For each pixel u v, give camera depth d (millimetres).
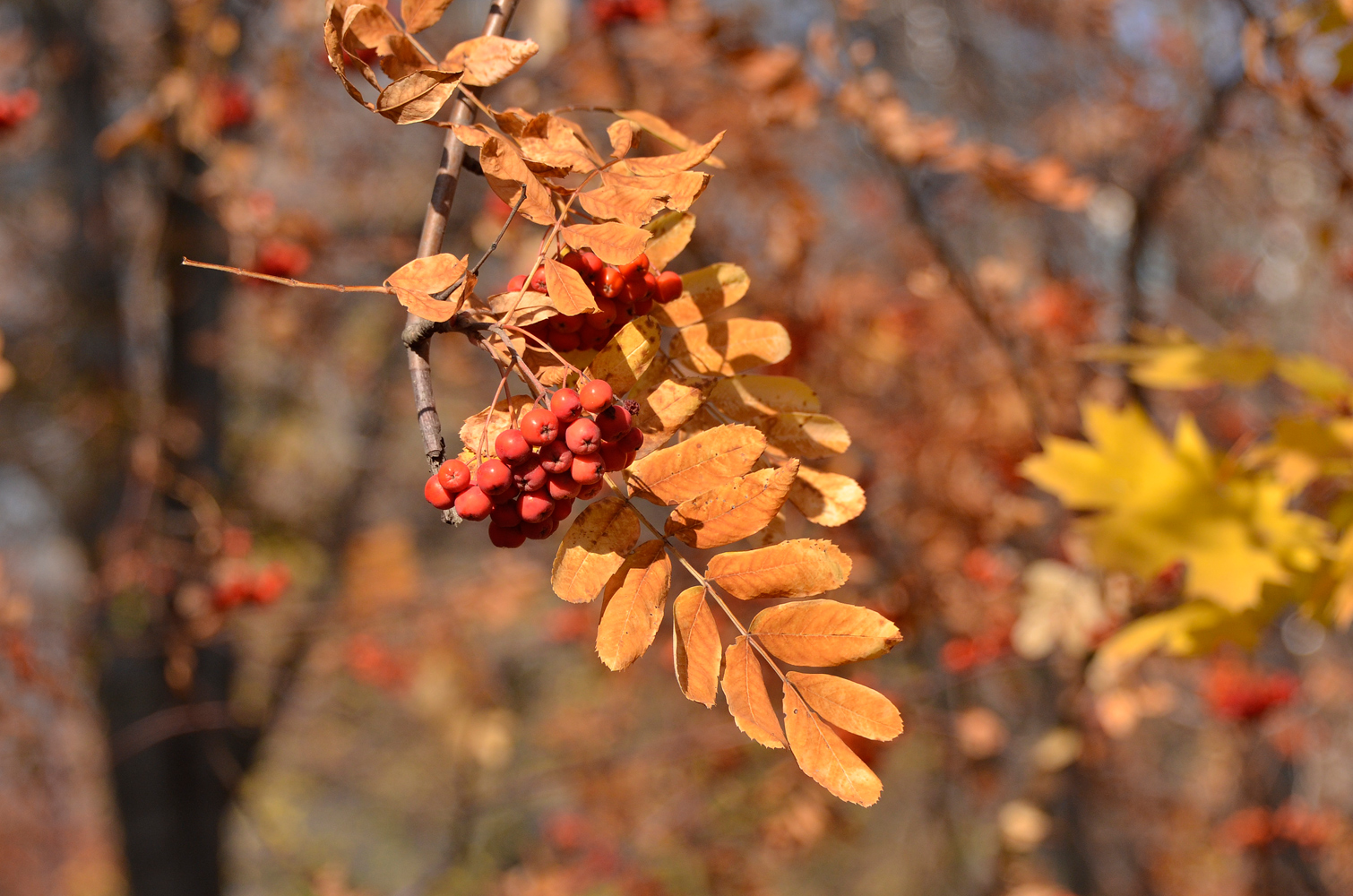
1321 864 6891
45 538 9742
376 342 9938
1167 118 5688
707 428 1566
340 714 10922
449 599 7996
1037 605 4215
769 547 1316
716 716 6445
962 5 8898
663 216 1586
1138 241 4355
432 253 1356
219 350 6855
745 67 3850
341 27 1323
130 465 6855
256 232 4406
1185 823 8195
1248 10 3098
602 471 1311
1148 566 2854
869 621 1273
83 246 7375
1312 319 7824
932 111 9477
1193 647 2980
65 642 5969
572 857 7590
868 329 4918
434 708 9086
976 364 5305
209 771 7480
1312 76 3254
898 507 5125
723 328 1553
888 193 6434
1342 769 8758
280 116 4477
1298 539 2820
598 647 1256
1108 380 4727
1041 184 3586
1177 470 2977
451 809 8664
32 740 5465
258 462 10008
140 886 7160
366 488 10141
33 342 8086
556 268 1306
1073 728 4750
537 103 3742
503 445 1271
